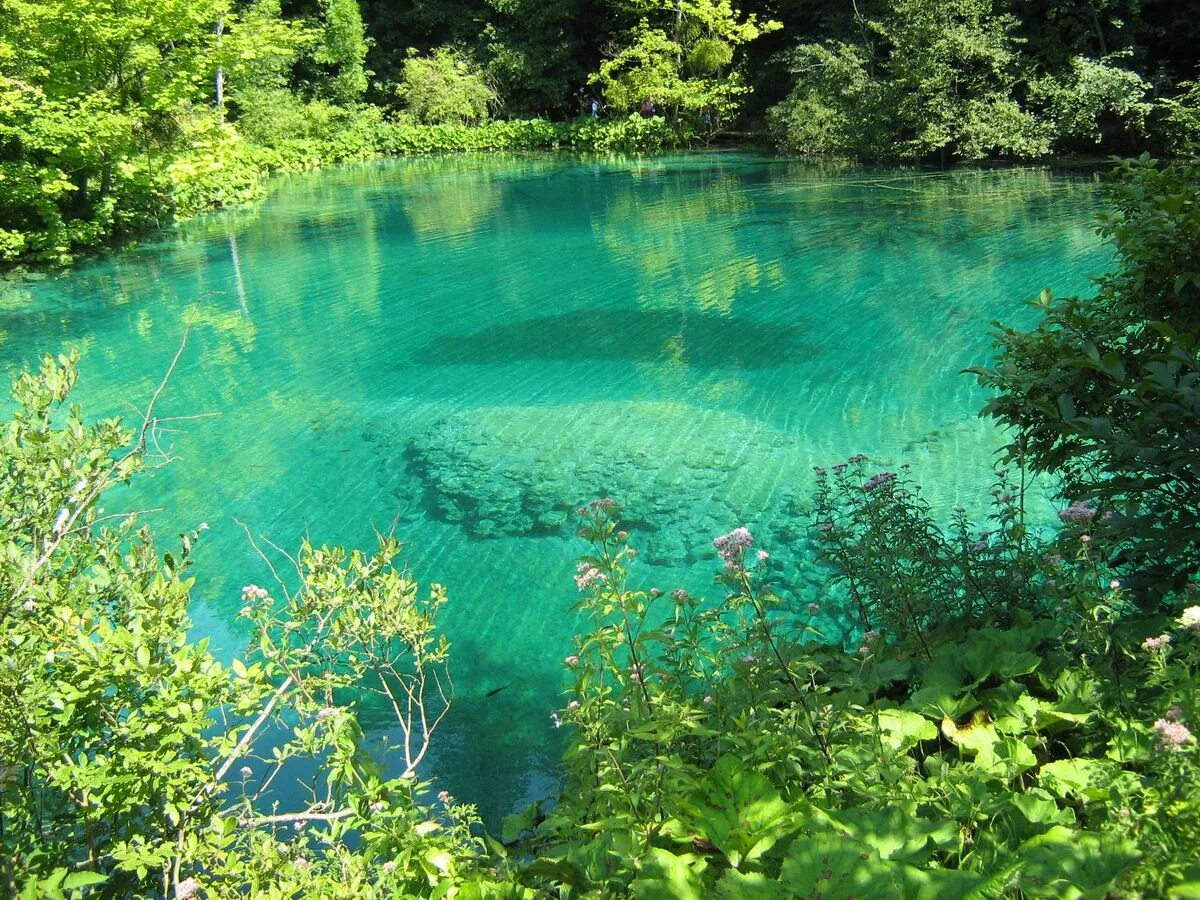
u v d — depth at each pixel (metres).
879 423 6.83
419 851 2.32
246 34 17.34
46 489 2.55
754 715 2.51
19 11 13.61
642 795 2.25
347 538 5.63
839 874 1.75
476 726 3.93
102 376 8.80
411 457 6.79
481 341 9.51
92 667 2.09
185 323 10.46
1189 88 19.66
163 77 15.54
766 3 29.16
